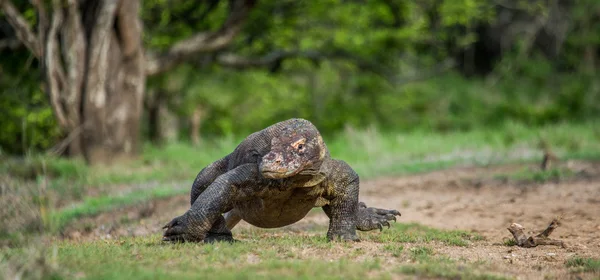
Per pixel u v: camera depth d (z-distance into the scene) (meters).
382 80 50.69
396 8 38.28
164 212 17.00
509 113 47.88
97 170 25.48
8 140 34.06
